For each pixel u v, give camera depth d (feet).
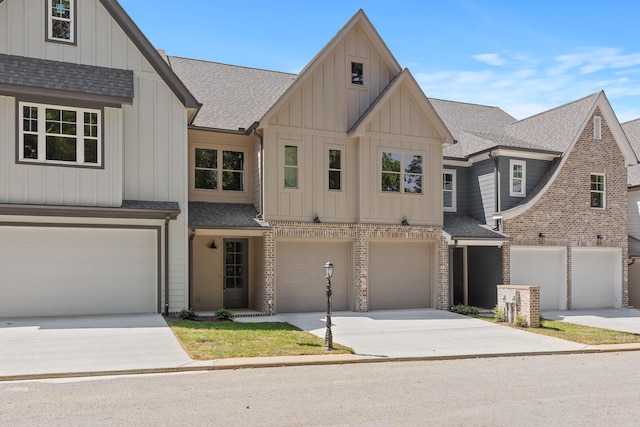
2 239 45.73
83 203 46.52
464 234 62.90
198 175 59.21
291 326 47.75
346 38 60.44
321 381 29.68
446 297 62.69
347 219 59.41
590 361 38.11
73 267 47.73
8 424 21.36
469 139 73.77
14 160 44.78
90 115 47.34
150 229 49.85
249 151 60.95
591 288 71.36
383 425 22.13
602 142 72.02
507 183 67.05
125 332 40.37
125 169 49.57
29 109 45.68
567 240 68.85
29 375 28.89
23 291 46.19
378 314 57.31
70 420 21.97
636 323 56.95
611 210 72.23
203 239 59.77
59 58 47.52
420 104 62.34
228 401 25.13
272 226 55.67
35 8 47.06
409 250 63.36
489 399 26.63
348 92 60.23
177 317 48.57
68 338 37.91
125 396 25.71
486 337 45.78
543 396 27.48
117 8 49.49
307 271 58.80
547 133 74.38
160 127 51.01
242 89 67.97
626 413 24.58
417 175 62.49
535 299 52.16
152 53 50.67
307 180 57.72
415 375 31.89
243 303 61.36
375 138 60.23
